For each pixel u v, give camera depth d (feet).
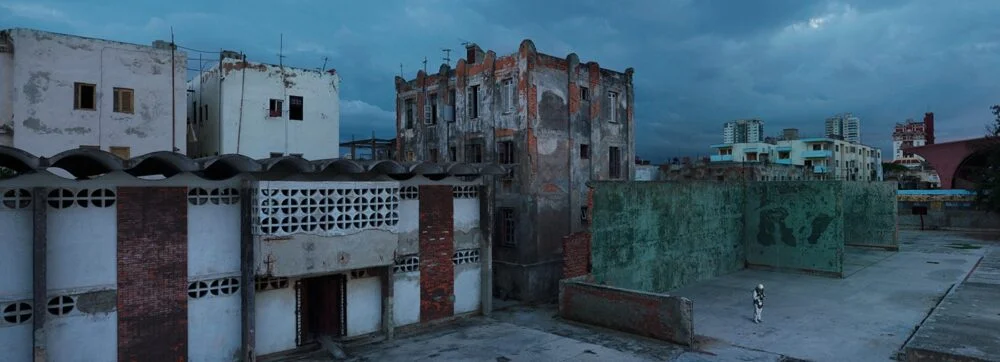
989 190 137.18
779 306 64.90
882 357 46.80
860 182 115.03
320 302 51.26
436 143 86.79
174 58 77.36
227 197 44.70
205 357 43.39
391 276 52.44
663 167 177.58
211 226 43.86
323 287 51.39
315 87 91.71
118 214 39.70
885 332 53.83
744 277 83.92
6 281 36.01
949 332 48.42
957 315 55.62
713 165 166.71
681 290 74.28
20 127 66.54
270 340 46.96
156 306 41.09
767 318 59.52
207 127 86.58
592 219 62.80
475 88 81.25
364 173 51.57
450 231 59.11
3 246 35.99
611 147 85.40
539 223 72.90
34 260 35.88
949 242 123.75
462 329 56.34
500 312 64.13
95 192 38.91
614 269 65.26
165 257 41.57
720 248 85.71
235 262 44.96
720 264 85.61
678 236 76.13
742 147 276.00
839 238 82.53
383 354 48.11
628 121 87.97
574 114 78.74
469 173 57.93
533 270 71.61
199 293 43.21
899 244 121.19
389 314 52.31
